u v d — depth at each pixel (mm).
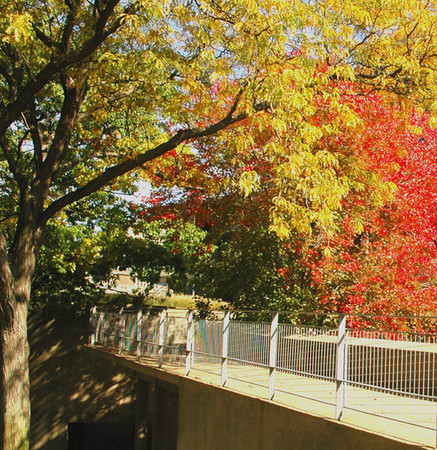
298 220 11125
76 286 22094
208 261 18016
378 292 13625
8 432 13133
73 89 14086
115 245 20312
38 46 13914
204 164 16906
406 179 15125
